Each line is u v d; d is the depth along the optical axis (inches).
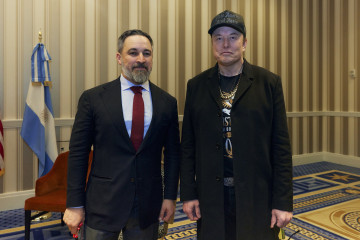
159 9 199.2
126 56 64.0
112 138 63.5
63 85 171.8
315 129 281.3
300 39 267.4
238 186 60.3
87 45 177.8
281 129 62.6
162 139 68.3
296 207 159.5
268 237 61.1
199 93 66.8
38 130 157.8
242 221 59.4
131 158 63.6
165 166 71.4
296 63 265.9
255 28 240.1
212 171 62.7
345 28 265.6
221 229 61.4
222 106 63.2
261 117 61.3
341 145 271.6
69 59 172.7
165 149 71.9
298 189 192.9
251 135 60.9
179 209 157.8
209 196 62.7
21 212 155.9
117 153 63.9
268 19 247.4
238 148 60.8
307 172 239.6
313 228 132.9
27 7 161.3
